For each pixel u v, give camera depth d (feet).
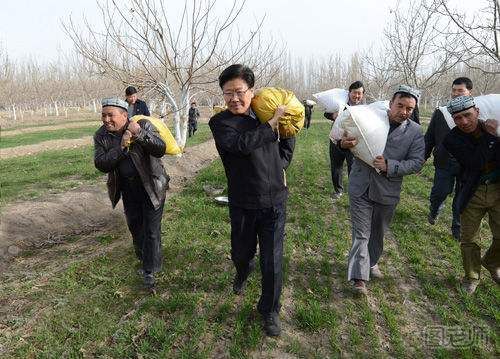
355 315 11.39
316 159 38.96
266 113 9.73
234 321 10.98
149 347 9.98
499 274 12.48
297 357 9.73
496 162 11.35
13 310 11.73
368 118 11.75
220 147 9.77
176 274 13.70
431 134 17.04
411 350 9.96
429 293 12.53
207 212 19.80
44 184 28.63
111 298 12.25
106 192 24.39
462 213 12.25
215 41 29.96
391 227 18.56
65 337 10.43
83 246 17.11
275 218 10.06
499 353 9.73
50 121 140.77
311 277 13.51
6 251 16.35
